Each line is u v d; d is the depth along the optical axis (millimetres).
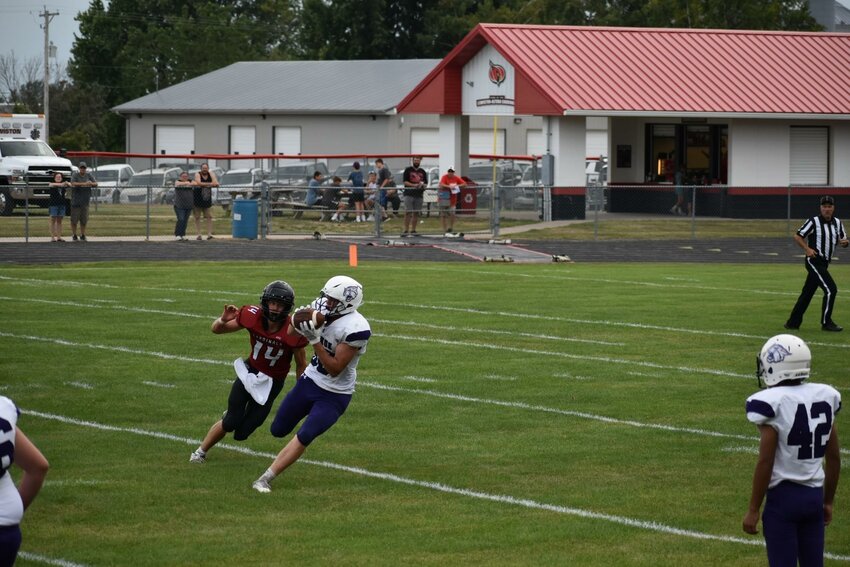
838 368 38969
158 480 25266
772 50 116062
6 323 45625
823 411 17016
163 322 46312
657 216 114562
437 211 93438
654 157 120688
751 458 27859
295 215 103312
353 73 168250
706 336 45031
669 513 23422
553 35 111125
